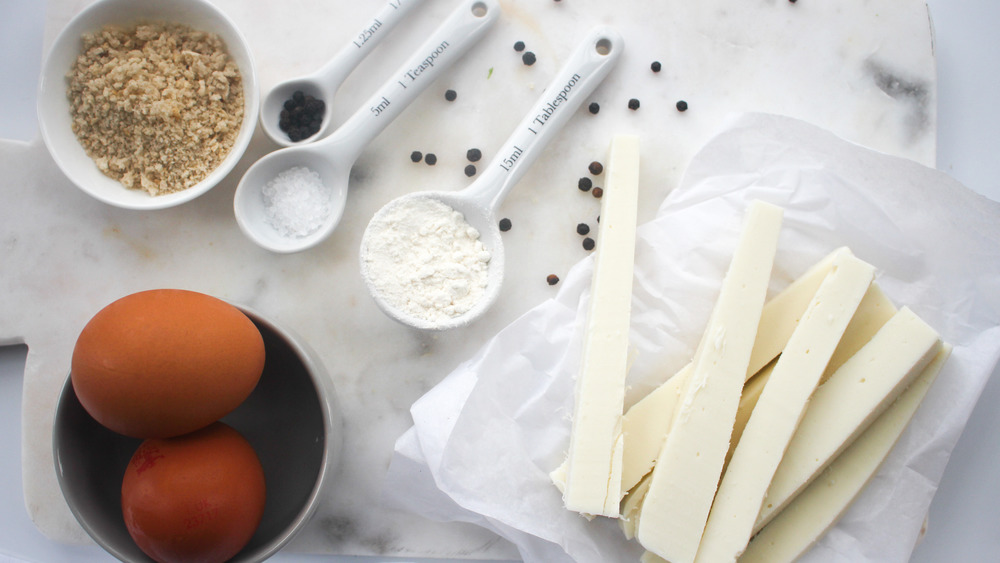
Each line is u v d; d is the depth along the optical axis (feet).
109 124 1.38
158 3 1.37
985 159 1.46
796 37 1.46
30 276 1.44
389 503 1.43
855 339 1.37
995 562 1.43
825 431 1.34
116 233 1.44
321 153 1.40
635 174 1.37
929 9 1.46
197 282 1.45
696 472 1.32
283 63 1.46
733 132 1.41
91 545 1.43
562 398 1.40
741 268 1.34
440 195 1.39
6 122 1.46
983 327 1.40
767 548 1.36
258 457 1.39
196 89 1.38
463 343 1.45
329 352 1.45
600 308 1.35
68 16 1.44
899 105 1.46
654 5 1.46
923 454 1.36
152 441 1.26
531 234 1.45
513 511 1.36
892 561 1.35
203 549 1.24
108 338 1.21
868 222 1.41
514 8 1.46
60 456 1.27
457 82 1.46
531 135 1.41
